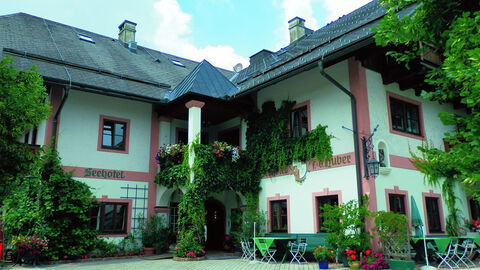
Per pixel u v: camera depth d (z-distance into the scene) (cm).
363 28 1288
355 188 1194
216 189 1436
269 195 1492
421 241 1123
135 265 1199
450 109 1572
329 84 1334
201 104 1476
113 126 1572
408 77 1246
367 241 1109
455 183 1437
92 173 1471
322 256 1072
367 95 1240
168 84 1794
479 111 552
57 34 1830
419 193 1312
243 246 1359
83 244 1341
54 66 1442
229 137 1770
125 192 1535
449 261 1152
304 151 1362
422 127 1403
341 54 1109
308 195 1340
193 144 1424
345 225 1095
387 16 632
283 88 1507
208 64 1711
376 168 1132
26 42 1580
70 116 1459
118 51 1995
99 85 1422
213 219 1822
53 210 1259
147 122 1655
